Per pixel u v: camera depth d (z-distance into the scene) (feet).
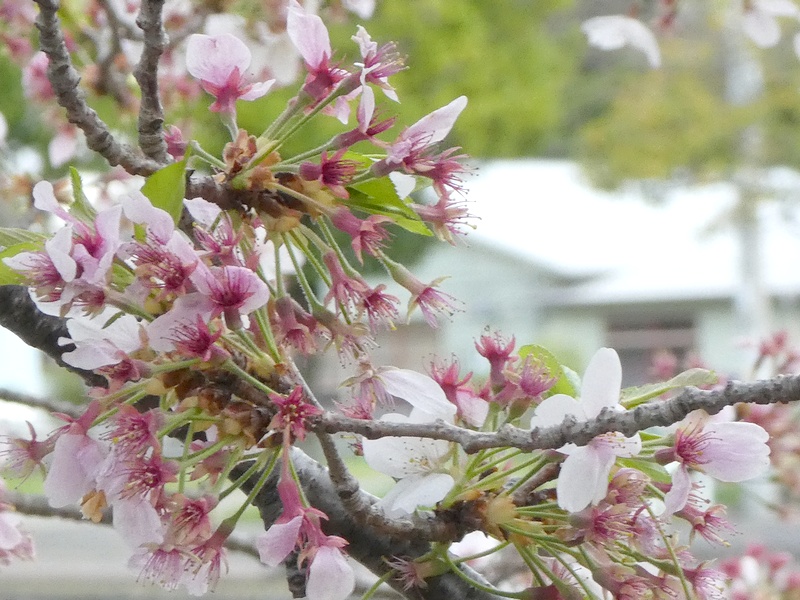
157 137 1.54
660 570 1.50
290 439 1.42
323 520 1.59
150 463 1.41
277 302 1.47
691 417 1.47
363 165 1.49
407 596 1.58
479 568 2.11
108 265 1.38
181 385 1.42
